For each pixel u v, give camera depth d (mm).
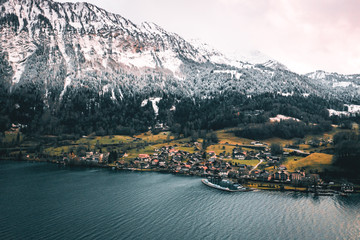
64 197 172250
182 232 125375
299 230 129375
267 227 132000
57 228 126312
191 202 165625
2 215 140375
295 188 194000
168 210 151875
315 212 150500
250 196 178000
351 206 159250
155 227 129875
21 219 135875
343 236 124438
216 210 152625
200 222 136375
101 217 140500
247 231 127688
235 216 144500
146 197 174500
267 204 162500
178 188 196625
